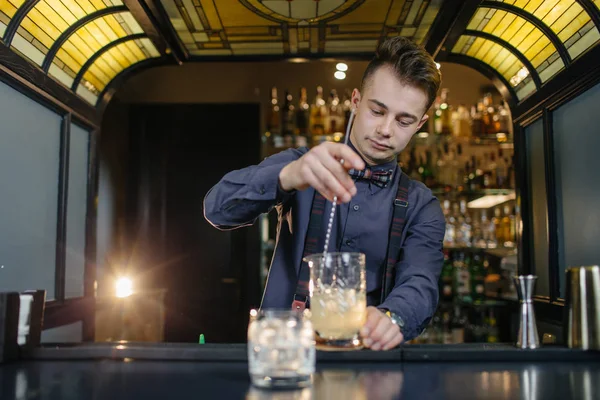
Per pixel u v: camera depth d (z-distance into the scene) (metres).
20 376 0.99
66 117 2.51
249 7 2.32
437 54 2.64
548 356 1.13
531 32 2.30
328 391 0.88
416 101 1.49
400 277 1.53
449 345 1.21
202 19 2.45
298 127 4.05
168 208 4.27
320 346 1.14
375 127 1.55
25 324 1.15
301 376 0.90
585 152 2.08
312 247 1.62
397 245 1.64
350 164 1.14
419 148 4.21
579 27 2.03
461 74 4.41
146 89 4.43
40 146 2.32
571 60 2.16
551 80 2.30
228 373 1.01
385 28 2.56
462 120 4.08
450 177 4.13
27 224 2.20
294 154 1.76
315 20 2.48
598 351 1.12
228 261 4.19
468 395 0.85
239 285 4.15
